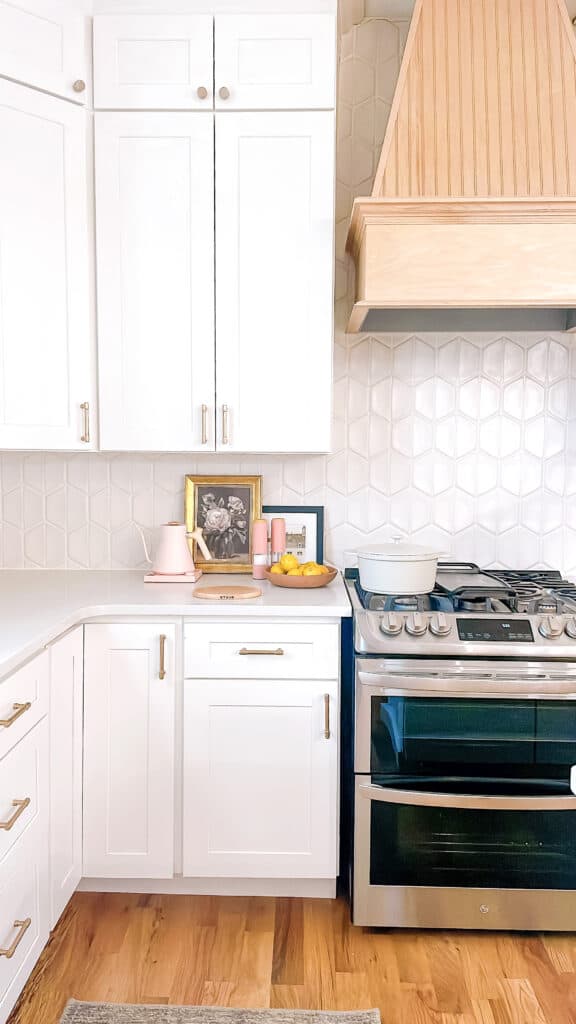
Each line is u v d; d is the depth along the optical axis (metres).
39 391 2.38
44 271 2.36
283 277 2.45
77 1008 1.91
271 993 1.98
